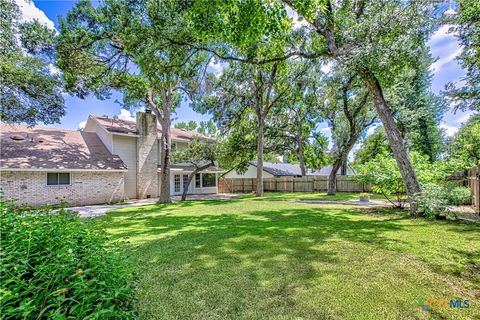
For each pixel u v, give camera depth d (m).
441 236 5.05
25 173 11.83
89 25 9.16
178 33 6.98
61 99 11.32
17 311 1.29
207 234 5.66
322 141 24.25
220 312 2.41
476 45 5.83
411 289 2.82
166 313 2.40
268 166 27.34
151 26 7.15
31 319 1.38
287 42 8.98
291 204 11.90
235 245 4.69
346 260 3.76
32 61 10.10
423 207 7.14
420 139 20.64
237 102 18.20
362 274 3.24
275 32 5.68
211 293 2.80
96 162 14.46
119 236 5.59
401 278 3.11
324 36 8.55
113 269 1.79
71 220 2.39
